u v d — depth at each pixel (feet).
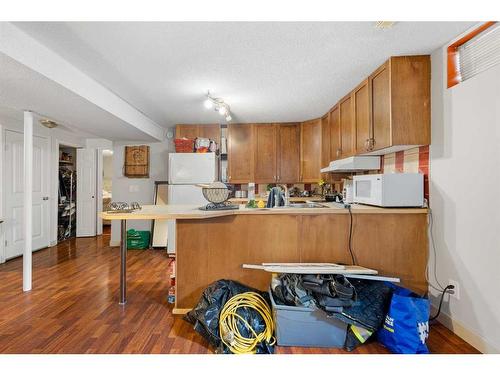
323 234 7.38
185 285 7.30
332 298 5.74
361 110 8.90
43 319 6.92
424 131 7.08
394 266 7.30
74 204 17.74
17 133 12.64
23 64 5.92
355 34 6.11
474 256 5.80
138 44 6.45
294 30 5.95
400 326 5.57
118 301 8.01
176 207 8.33
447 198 6.52
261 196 14.75
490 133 5.40
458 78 6.38
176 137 14.66
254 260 7.38
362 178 8.25
